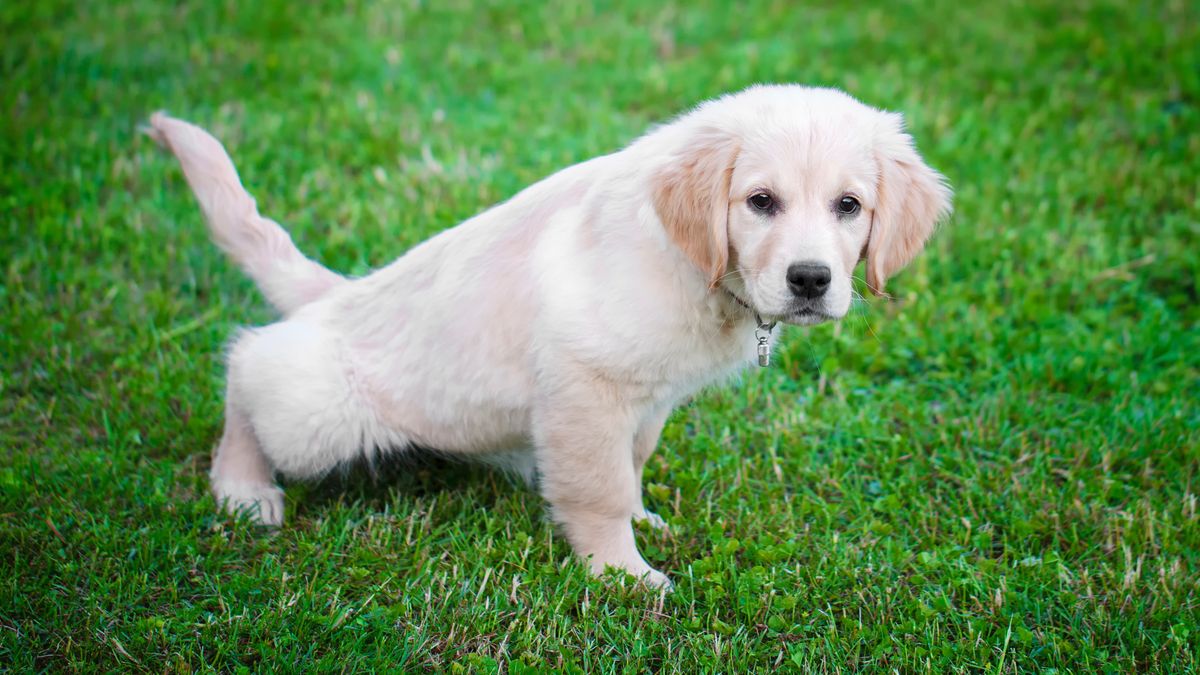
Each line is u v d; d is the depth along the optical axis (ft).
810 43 21.72
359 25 21.42
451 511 10.56
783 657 8.82
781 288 8.13
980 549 10.11
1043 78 20.31
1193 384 12.65
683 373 8.95
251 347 10.21
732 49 21.33
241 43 20.27
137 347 12.46
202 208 10.98
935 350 13.16
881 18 23.12
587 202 8.96
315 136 16.98
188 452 11.24
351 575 9.44
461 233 9.84
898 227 8.85
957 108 19.16
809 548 10.05
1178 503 10.61
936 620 9.02
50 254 13.99
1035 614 9.25
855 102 8.80
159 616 8.92
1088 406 12.21
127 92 18.07
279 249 11.02
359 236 14.67
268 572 9.41
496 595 9.17
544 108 18.62
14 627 8.70
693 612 9.13
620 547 9.61
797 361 13.05
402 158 16.61
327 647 8.73
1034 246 15.11
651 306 8.48
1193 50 20.79
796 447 11.39
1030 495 10.75
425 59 20.35
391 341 10.11
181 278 13.96
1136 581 9.57
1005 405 12.12
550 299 8.87
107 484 10.34
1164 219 16.03
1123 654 8.80
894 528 10.37
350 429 10.14
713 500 10.77
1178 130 18.43
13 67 18.42
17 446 11.02
